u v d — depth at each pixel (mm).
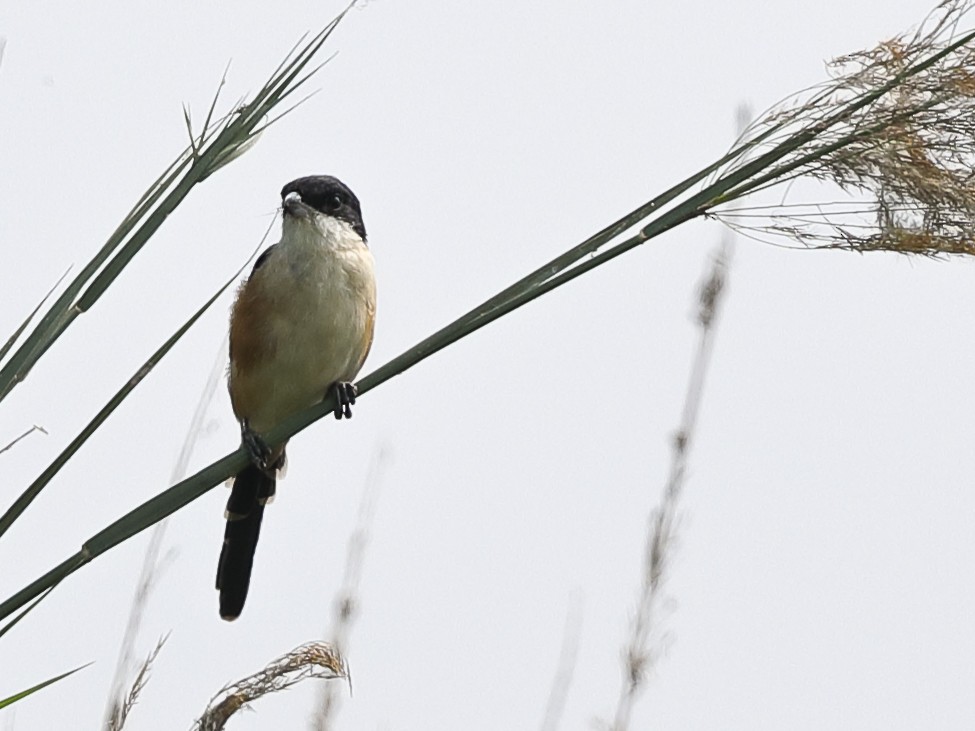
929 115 6961
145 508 6699
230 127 6879
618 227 7227
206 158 6781
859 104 6992
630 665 9539
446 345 7492
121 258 6547
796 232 7180
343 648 9430
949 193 6965
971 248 7094
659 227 7148
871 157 6996
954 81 6879
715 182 7129
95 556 6488
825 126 7016
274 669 8023
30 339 6371
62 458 6203
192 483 6910
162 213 6617
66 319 6445
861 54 7043
